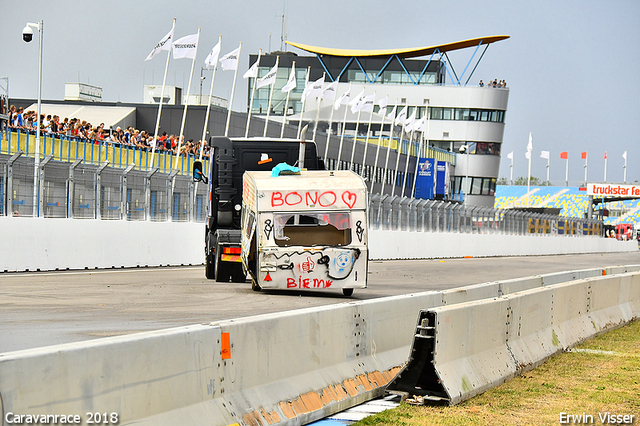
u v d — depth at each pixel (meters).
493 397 18.05
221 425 12.92
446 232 103.94
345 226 35.50
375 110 196.50
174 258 58.38
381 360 18.95
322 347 16.61
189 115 106.88
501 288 29.55
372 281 49.25
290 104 192.12
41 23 60.94
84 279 41.81
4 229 44.88
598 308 31.38
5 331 22.59
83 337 21.66
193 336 12.77
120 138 68.25
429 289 43.41
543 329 24.55
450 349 17.78
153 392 11.82
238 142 42.94
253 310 29.23
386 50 191.12
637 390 19.41
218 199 42.88
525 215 133.25
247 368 14.10
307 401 15.51
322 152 132.25
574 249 152.88
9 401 9.70
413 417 15.75
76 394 10.59
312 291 38.44
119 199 53.78
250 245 36.44
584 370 22.19
